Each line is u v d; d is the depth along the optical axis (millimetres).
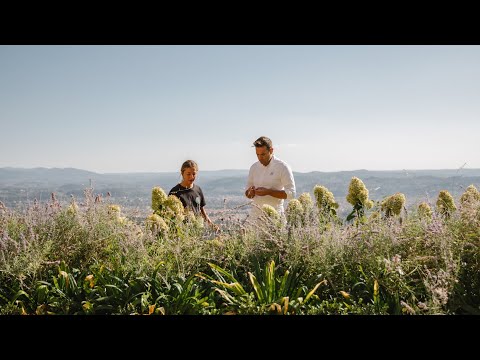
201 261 2701
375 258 2482
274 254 2658
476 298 2318
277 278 2482
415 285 2430
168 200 3736
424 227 2676
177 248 2586
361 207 3881
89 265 2902
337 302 2402
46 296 2520
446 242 2414
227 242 2785
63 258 2842
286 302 2221
